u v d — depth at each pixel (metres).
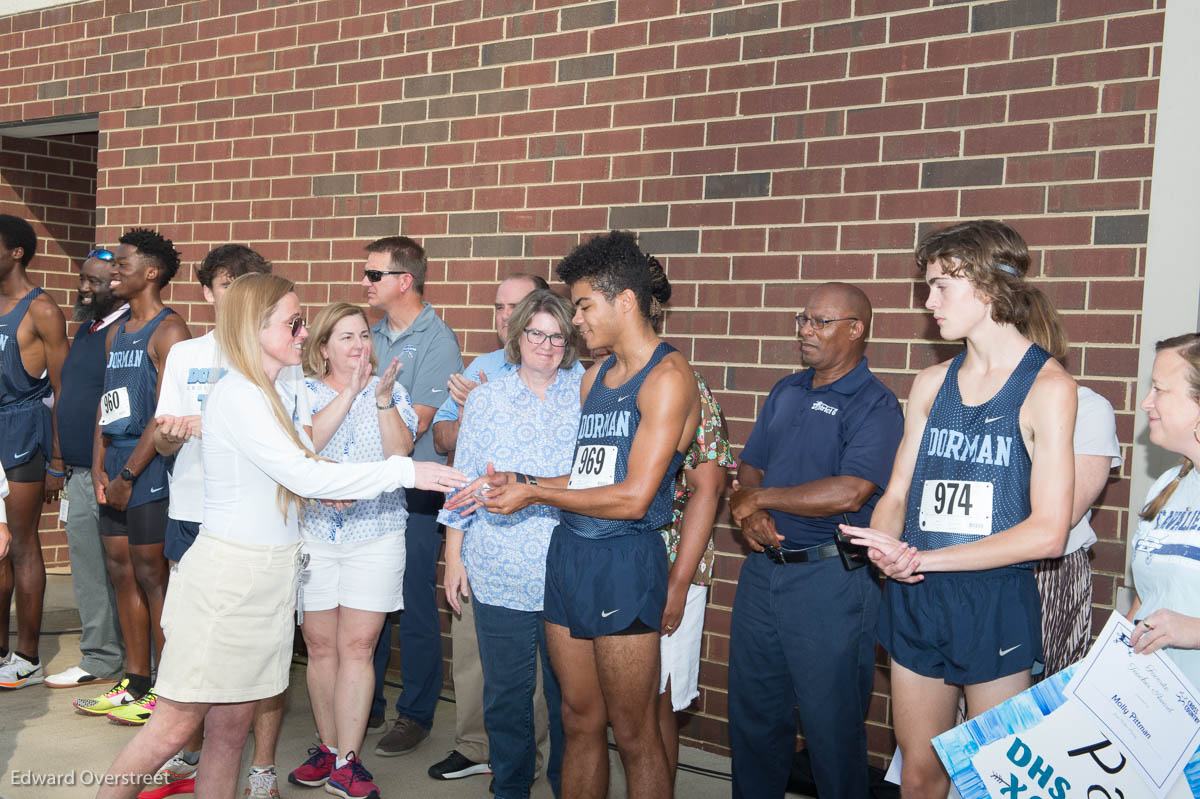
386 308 4.58
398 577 3.80
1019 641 2.49
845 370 3.38
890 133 4.02
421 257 4.59
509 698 3.49
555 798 3.68
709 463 3.29
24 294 5.12
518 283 4.11
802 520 3.26
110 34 6.61
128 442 4.46
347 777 3.72
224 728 2.95
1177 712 2.38
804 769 3.95
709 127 4.45
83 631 5.11
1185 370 2.52
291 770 4.03
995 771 2.39
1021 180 3.76
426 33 5.32
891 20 4.02
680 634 3.39
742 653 3.41
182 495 3.93
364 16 5.55
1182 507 2.55
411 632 4.32
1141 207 3.55
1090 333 3.63
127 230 6.51
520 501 2.89
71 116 6.81
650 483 2.82
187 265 6.25
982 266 2.49
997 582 2.51
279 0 5.88
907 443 2.76
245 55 6.01
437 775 4.04
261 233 5.93
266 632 2.86
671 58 4.55
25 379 5.04
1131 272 3.57
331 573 3.75
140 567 4.37
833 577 3.20
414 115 5.36
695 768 4.21
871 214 4.05
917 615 2.58
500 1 5.07
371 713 4.55
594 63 4.78
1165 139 3.51
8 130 7.22
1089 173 3.64
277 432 2.81
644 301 2.98
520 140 5.00
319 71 5.71
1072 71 3.68
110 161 6.60
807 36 4.21
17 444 5.00
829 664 3.20
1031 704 2.40
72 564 5.08
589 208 4.78
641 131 4.64
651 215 4.59
